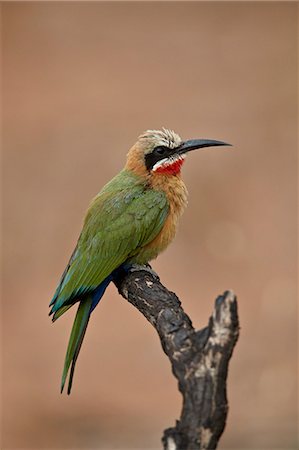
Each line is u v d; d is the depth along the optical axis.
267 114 21.12
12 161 19.94
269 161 19.33
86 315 8.05
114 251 8.19
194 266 16.66
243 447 11.60
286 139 20.00
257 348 14.18
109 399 13.27
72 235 17.92
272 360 13.77
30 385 13.83
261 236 17.23
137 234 8.25
